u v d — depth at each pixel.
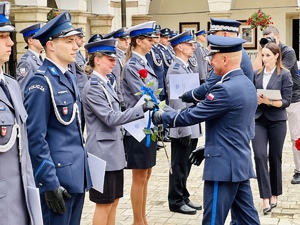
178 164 6.05
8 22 3.28
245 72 5.05
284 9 19.67
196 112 4.15
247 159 4.25
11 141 3.29
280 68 6.11
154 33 5.51
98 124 4.64
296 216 6.00
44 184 3.75
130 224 5.73
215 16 17.77
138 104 4.77
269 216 6.01
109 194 4.66
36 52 6.37
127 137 5.34
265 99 5.95
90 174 4.20
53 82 3.88
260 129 6.07
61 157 3.91
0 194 3.24
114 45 4.70
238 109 4.13
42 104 3.80
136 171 5.42
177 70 6.02
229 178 4.14
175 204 6.12
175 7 20.92
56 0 15.25
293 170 8.07
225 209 4.21
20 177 3.37
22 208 3.38
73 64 7.55
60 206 3.76
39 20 13.52
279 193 6.27
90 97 4.58
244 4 19.83
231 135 4.17
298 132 7.29
